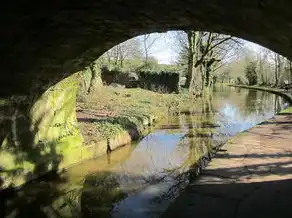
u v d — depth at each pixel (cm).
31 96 686
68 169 791
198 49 2880
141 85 2833
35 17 427
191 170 812
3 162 637
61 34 510
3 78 589
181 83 3002
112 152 960
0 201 611
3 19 419
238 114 1892
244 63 6231
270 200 470
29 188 670
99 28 511
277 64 4434
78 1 394
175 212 436
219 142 1124
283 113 1393
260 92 3975
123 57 3900
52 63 626
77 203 613
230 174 585
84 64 707
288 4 279
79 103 1599
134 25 504
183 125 1468
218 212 434
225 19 394
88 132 982
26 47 520
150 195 648
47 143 757
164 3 396
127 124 1153
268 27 348
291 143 821
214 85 5231
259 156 701
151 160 898
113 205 603
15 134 668
